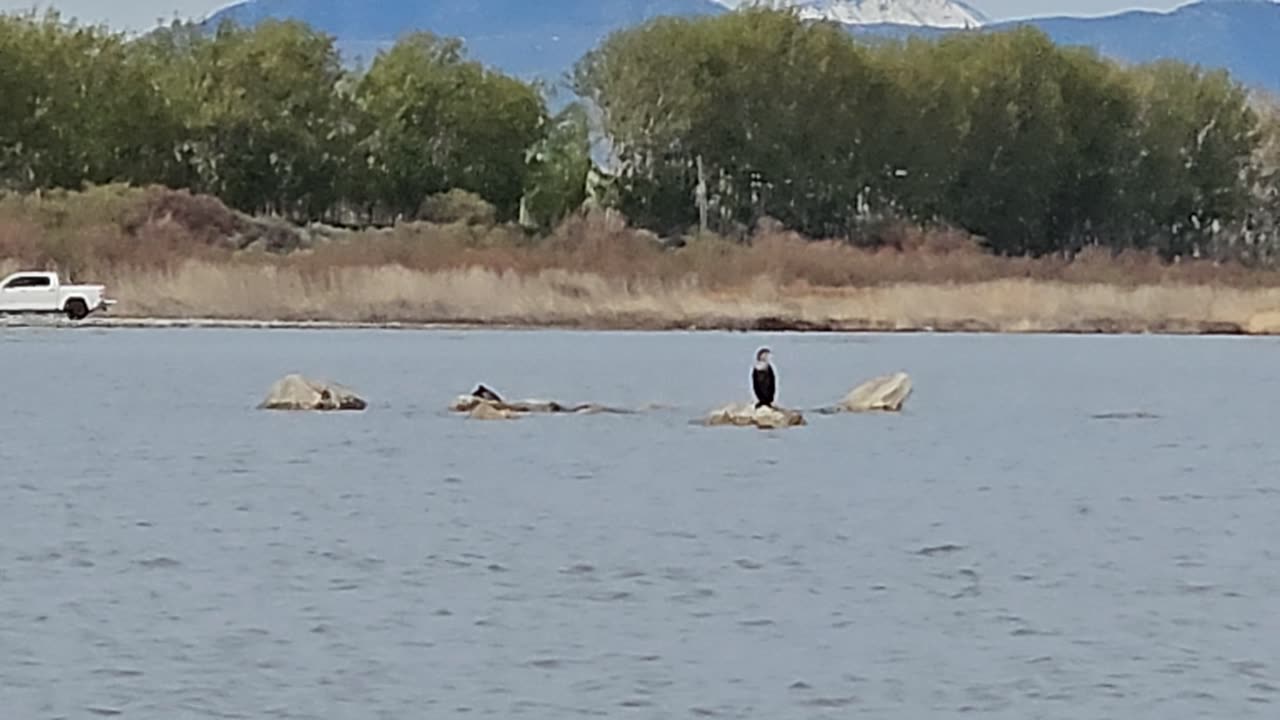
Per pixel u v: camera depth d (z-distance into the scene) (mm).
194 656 26141
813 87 129250
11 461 47531
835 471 46562
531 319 93688
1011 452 51531
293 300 93250
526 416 58312
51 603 29500
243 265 94562
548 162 131875
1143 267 109875
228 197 124500
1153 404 66625
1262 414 63594
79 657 26047
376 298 93250
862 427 57031
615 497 41688
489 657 26219
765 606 29719
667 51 128625
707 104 127875
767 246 102750
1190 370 81938
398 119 128750
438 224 110562
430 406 61094
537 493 42250
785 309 97250
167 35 130625
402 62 130375
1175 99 141375
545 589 30938
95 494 41688
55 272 92875
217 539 35656
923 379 74938
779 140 128625
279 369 73125
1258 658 26422
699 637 27547
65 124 119938
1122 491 43875
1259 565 33750
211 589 30719
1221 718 23531
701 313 95812
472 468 46344
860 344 90875
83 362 75625
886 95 131000
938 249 118875
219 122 124188
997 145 134000
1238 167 143250
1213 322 102000
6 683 24672
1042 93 135125
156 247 96812
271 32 129000
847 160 130000
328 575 32031
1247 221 144250
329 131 127562
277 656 26188
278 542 35406
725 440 52812
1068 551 35156
